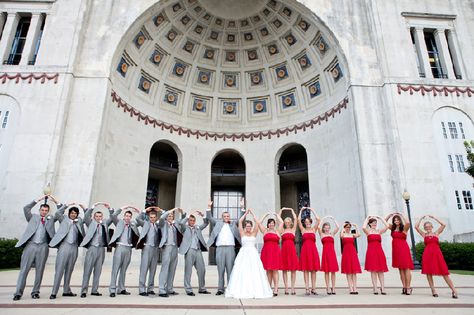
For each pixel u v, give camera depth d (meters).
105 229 7.47
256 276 7.04
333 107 20.78
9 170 15.45
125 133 19.89
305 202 26.64
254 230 7.65
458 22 19.97
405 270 7.63
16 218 14.80
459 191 16.17
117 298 6.63
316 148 21.70
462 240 15.01
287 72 24.12
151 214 7.76
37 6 18.80
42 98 16.69
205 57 24.58
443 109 17.73
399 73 18.16
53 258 14.47
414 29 19.73
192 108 24.83
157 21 21.02
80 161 16.00
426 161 16.53
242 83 25.38
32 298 6.39
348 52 18.83
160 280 7.05
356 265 7.73
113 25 18.70
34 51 18.14
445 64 19.08
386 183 16.39
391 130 16.98
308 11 19.80
